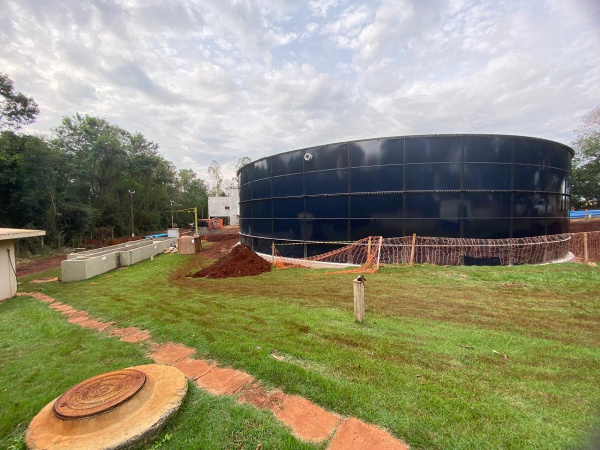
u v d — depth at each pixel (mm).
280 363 3072
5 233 7422
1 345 4160
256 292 6930
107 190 31859
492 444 1889
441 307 5047
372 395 2453
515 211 9938
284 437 2039
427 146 9891
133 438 2014
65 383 2941
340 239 11109
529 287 6168
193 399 2557
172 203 50938
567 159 11539
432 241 9680
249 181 15664
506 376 2738
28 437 2090
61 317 5680
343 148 10961
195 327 4402
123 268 13516
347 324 4273
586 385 2568
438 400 2354
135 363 3324
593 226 20250
